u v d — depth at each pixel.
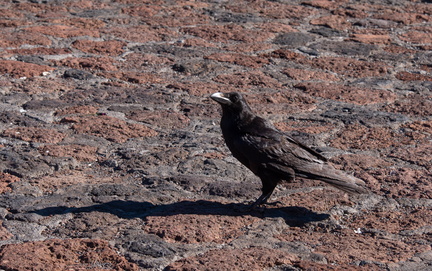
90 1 17.69
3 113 11.20
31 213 8.10
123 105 11.85
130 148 10.21
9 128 10.71
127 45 14.69
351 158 10.07
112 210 8.28
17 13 16.36
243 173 9.59
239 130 8.55
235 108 8.58
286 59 14.32
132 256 7.16
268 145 8.32
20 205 8.31
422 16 17.50
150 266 6.98
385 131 11.13
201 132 10.95
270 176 8.34
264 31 15.88
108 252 7.21
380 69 14.00
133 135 10.70
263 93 12.62
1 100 11.70
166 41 15.04
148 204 8.51
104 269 6.90
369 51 14.92
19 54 13.75
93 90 12.42
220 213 8.30
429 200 8.80
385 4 18.39
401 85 13.28
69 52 14.07
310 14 17.30
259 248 7.41
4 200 8.44
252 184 9.27
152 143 10.45
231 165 9.79
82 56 13.95
